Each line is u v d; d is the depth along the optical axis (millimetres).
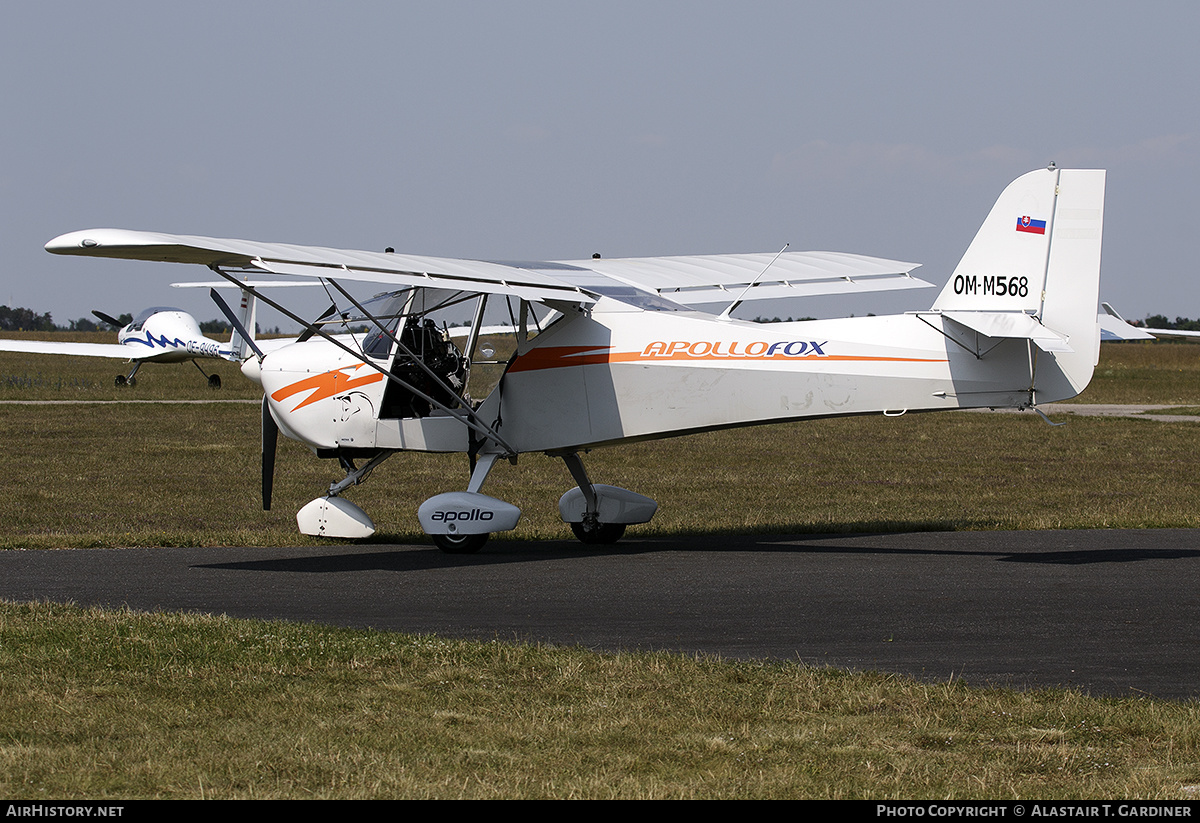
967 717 16344
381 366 34188
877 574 29047
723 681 18141
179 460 61812
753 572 29562
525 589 27141
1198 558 31547
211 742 15242
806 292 35188
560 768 14438
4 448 66875
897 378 31344
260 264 26656
